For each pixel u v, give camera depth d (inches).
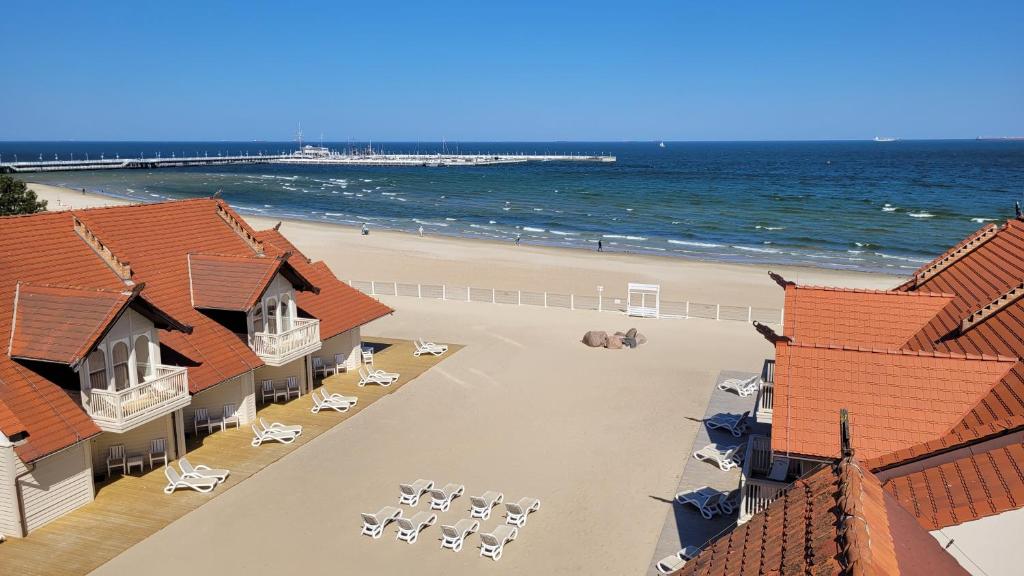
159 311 859.4
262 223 3686.0
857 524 329.7
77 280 949.2
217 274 1075.9
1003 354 688.4
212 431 1043.3
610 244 3102.9
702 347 1488.7
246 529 791.1
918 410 622.8
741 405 1167.6
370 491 880.9
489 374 1314.0
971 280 903.1
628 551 761.6
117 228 1074.7
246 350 1061.8
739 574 366.9
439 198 5241.1
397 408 1146.0
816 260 2733.8
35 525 776.3
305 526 800.3
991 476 427.2
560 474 932.6
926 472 462.9
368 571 721.6
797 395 651.5
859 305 863.1
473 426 1080.2
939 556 365.4
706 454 963.3
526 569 729.6
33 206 1883.6
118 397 813.9
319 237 3171.8
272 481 901.2
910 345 806.5
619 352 1453.0
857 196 5103.3
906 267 2598.4
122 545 754.2
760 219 3905.0
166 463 919.7
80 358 776.3
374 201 5027.1
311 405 1148.5
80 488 823.7
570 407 1157.7
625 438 1042.1
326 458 967.6
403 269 2416.3
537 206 4650.6
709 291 2108.8
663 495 879.7
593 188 6063.0
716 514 834.2
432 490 836.0
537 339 1541.6
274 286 1093.8
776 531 391.5
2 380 783.1
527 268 2450.8
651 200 4968.0
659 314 1744.6
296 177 7682.1
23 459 742.5
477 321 1690.5
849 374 658.8
